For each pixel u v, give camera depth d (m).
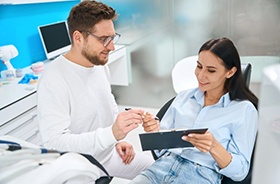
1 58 2.32
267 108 0.41
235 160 1.26
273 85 0.40
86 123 1.55
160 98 3.54
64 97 1.43
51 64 1.50
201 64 1.40
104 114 1.67
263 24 2.89
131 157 1.71
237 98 1.41
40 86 1.43
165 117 1.60
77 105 1.49
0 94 2.03
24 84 2.23
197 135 1.19
